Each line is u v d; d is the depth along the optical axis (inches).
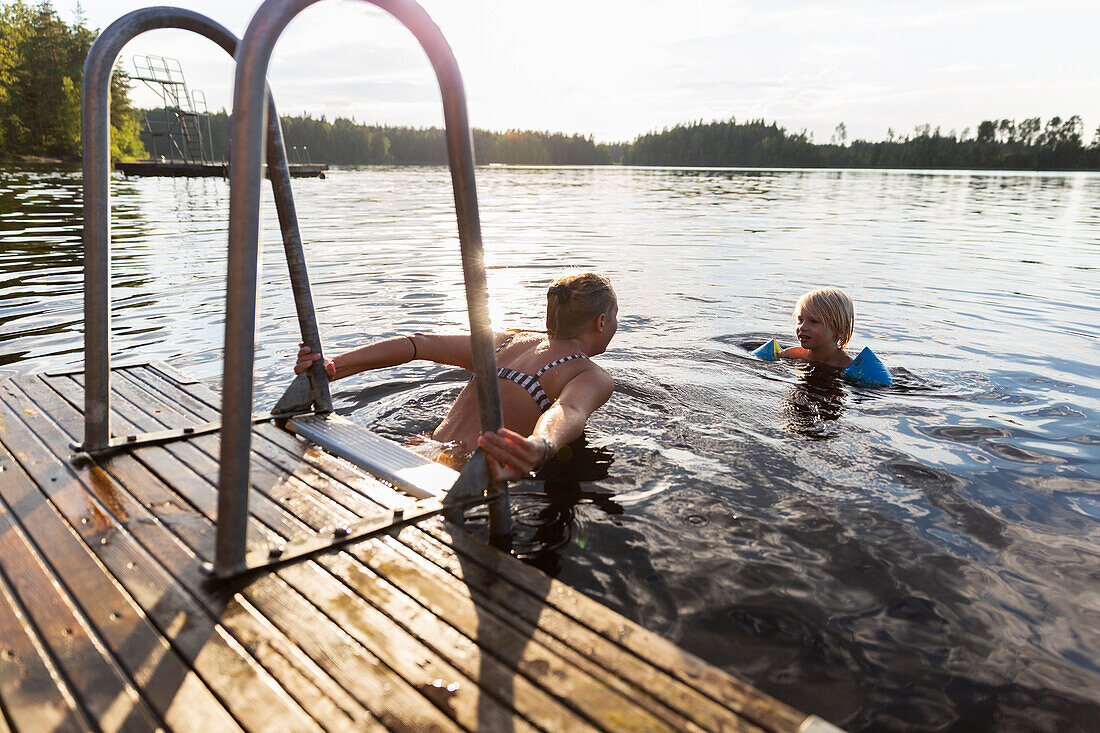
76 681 44.4
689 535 75.4
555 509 80.9
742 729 40.0
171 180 1098.7
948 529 78.0
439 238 393.4
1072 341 172.1
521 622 50.7
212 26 80.4
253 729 40.5
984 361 153.3
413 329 178.9
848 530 77.2
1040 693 53.4
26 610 52.1
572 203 753.0
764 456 97.5
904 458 97.7
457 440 98.3
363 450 85.1
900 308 211.2
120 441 84.6
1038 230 465.1
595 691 43.3
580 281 103.5
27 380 111.7
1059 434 108.7
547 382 97.6
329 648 48.0
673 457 96.5
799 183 1457.9
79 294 218.4
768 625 60.5
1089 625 61.7
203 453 83.1
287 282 247.0
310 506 70.3
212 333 172.1
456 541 62.7
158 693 43.4
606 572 68.1
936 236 422.9
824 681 54.1
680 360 149.7
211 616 51.5
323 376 99.4
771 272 279.7
